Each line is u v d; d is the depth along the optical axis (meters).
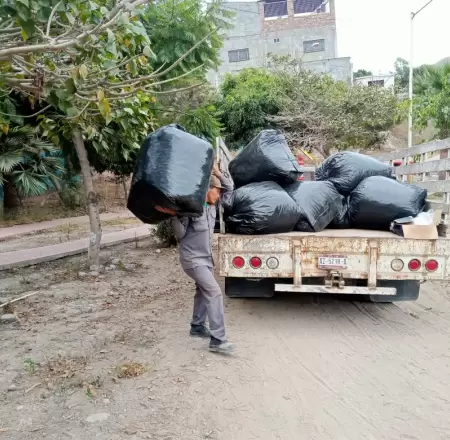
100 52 3.54
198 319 4.57
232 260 4.72
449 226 4.66
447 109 18.58
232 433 2.99
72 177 15.92
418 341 4.49
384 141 23.62
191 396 3.45
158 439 2.92
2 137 10.35
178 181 3.72
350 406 3.30
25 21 2.97
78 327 4.94
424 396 3.44
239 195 4.92
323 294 6.01
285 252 4.68
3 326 5.00
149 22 8.56
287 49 37.47
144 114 5.59
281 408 3.28
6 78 3.74
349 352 4.23
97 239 7.48
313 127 21.03
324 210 5.05
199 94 8.91
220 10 7.30
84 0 3.27
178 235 4.13
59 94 3.47
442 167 5.16
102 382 3.66
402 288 4.85
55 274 7.34
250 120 23.03
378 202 5.04
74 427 3.05
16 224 14.04
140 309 5.57
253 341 4.49
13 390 3.55
